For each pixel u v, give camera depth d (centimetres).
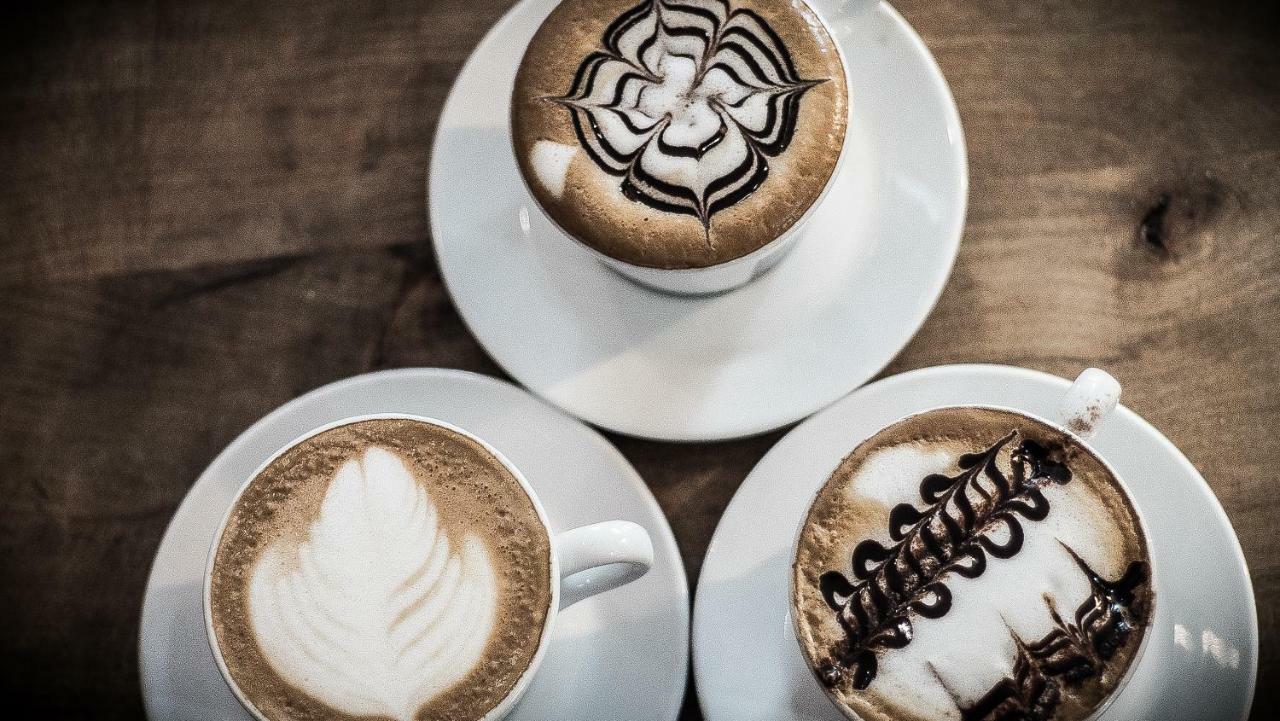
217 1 51
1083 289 49
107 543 49
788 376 46
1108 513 43
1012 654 42
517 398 46
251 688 43
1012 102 49
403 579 43
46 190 50
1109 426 45
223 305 50
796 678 45
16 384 50
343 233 50
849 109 44
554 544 43
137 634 48
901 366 49
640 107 45
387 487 44
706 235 43
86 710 48
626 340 47
